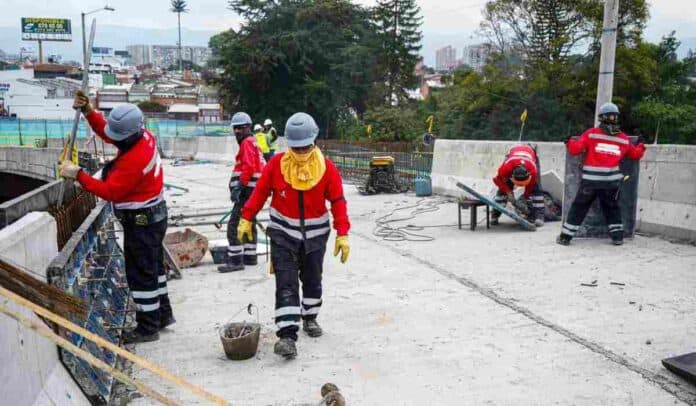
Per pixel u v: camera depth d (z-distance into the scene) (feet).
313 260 15.93
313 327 16.34
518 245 26.78
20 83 236.84
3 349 8.45
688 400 12.48
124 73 414.62
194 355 15.23
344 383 13.53
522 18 124.26
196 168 80.69
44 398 9.85
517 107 118.62
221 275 22.95
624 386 13.10
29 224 11.10
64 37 374.63
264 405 12.55
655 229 28.19
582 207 25.90
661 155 28.02
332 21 172.35
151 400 12.76
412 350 15.28
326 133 172.24
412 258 24.97
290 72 165.17
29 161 90.27
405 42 174.81
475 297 19.35
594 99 113.91
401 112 147.23
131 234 15.44
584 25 118.21
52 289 8.88
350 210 39.29
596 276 21.35
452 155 44.80
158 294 16.20
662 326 16.42
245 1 168.86
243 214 15.90
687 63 125.70
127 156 14.58
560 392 12.89
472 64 156.66
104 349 14.06
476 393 12.93
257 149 22.89
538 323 16.88
